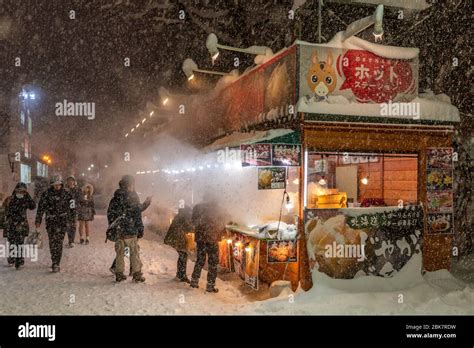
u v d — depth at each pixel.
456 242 10.59
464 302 6.77
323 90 7.42
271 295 7.20
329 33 11.56
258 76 9.07
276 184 7.16
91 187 12.67
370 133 7.46
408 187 9.09
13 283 7.87
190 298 7.10
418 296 7.04
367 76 7.67
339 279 7.21
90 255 10.70
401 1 10.23
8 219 9.20
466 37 11.00
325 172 11.00
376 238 7.41
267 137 7.18
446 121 7.82
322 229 7.19
